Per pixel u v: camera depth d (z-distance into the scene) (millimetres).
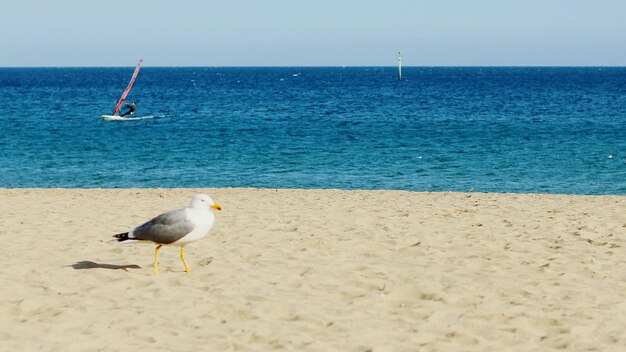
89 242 12031
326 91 116062
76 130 44656
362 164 30031
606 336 7395
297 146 36500
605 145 36562
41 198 18578
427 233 12867
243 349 6914
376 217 14688
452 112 63875
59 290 8969
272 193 19797
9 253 11055
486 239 12344
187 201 17812
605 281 9617
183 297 8734
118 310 8133
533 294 8945
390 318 7957
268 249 11492
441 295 8852
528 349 7020
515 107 70875
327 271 10055
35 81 177875
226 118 56562
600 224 13922
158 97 95562
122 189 20984
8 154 32844
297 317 7965
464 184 25156
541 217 14828
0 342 7023
